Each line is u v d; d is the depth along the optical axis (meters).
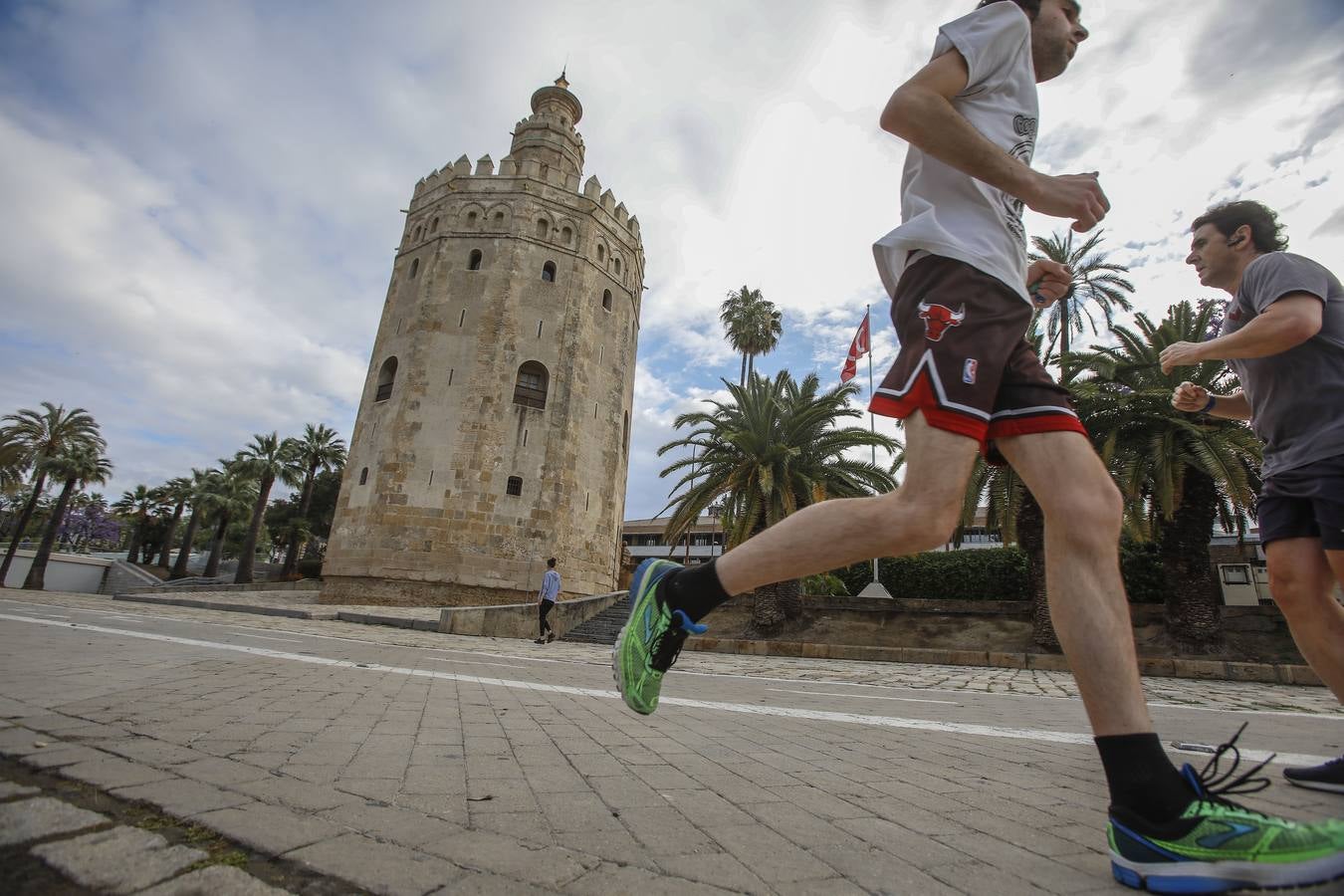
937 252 1.56
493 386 25.25
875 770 2.44
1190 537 14.74
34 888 1.05
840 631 18.95
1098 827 1.74
